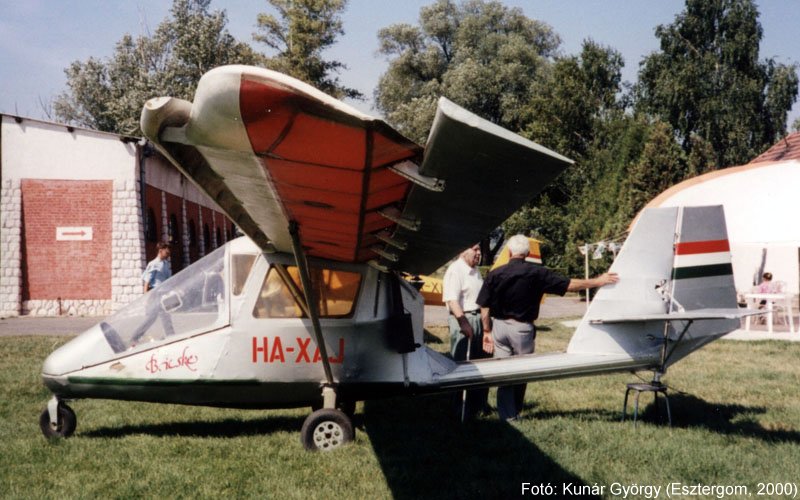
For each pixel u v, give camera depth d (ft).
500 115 174.81
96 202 78.48
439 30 186.70
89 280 78.02
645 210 22.26
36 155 78.07
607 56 169.99
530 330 23.03
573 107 148.87
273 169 11.23
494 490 16.51
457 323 25.99
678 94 152.15
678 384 29.73
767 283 61.67
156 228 88.38
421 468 18.21
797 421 23.07
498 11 184.65
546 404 25.91
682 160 108.47
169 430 22.24
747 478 17.20
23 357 37.65
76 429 22.08
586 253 70.33
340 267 20.89
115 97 214.90
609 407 25.38
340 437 20.08
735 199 60.54
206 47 178.70
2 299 76.64
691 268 22.31
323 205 13.57
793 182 58.34
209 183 13.75
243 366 20.27
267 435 21.48
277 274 20.58
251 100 8.73
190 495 16.31
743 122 150.92
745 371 33.55
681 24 160.04
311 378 20.67
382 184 11.82
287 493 16.35
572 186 131.85
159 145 11.41
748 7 153.99
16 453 19.29
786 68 153.58
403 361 21.33
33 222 77.97
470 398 24.23
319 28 174.40
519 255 23.02
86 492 16.31
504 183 11.74
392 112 187.32
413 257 19.69
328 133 9.43
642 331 22.09
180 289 20.65
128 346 20.27
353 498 16.10
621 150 115.34
